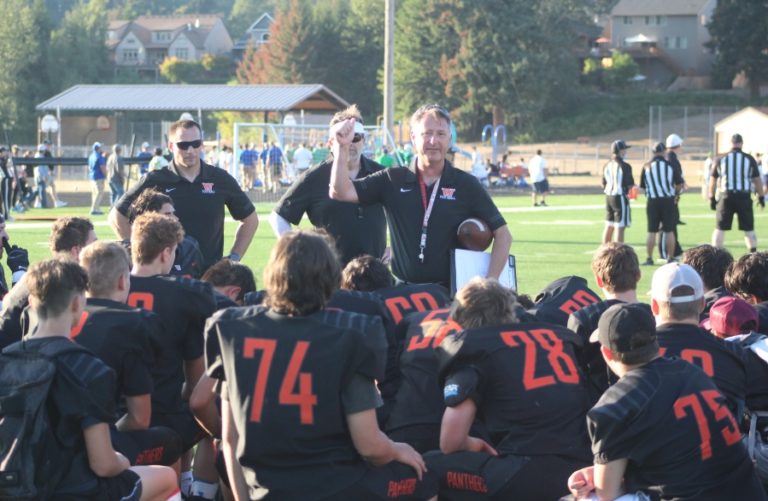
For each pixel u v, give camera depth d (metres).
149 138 73.69
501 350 6.61
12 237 28.11
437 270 8.92
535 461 6.51
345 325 5.77
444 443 6.56
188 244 9.88
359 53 131.50
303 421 5.70
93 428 5.79
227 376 5.84
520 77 109.94
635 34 136.88
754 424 7.36
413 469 6.18
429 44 114.75
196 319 7.50
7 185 34.81
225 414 6.09
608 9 135.75
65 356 5.77
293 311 5.80
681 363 6.16
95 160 39.84
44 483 5.68
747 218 24.22
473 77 111.38
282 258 5.75
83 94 69.62
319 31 130.12
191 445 7.66
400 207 8.91
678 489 5.96
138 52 188.88
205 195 10.94
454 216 8.86
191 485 7.93
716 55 127.69
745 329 7.63
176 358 7.50
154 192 9.88
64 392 5.73
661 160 23.91
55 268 5.88
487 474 6.59
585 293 8.48
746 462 6.16
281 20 130.88
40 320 5.92
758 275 8.38
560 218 38.44
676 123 110.19
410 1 114.31
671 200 23.95
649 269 23.11
